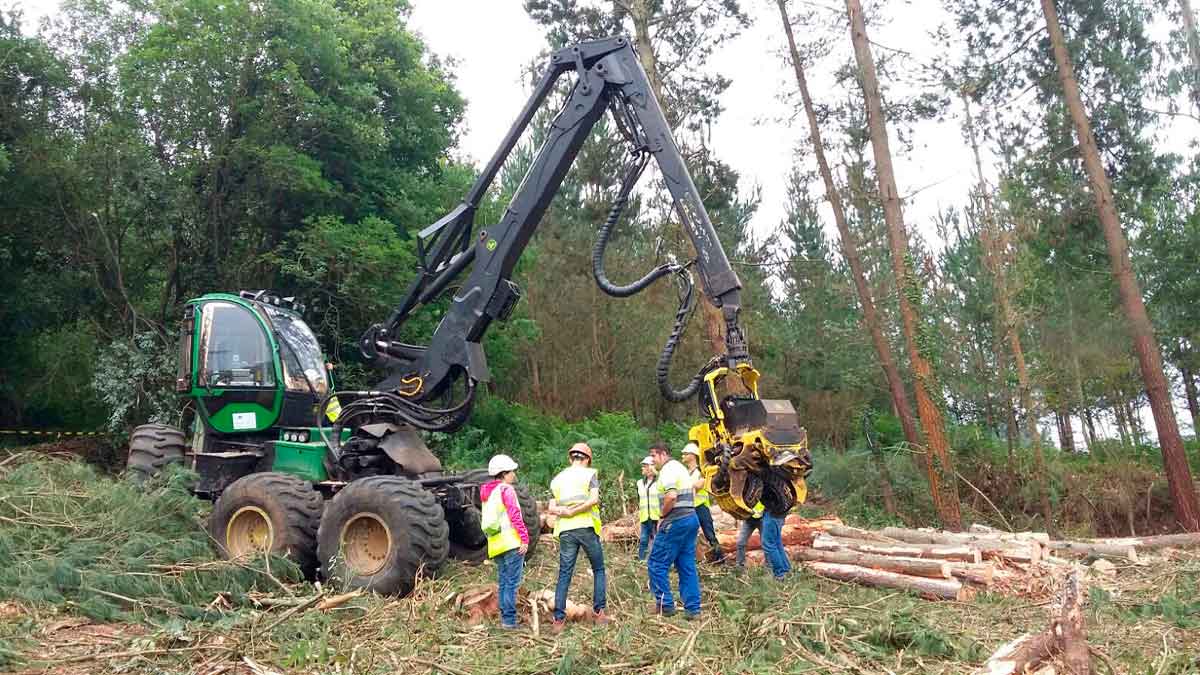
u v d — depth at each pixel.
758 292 24.89
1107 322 20.08
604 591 7.19
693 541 7.37
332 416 10.08
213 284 17.62
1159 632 6.88
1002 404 18.64
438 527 8.07
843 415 23.45
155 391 17.28
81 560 7.50
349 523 8.07
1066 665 5.19
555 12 19.89
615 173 23.34
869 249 20.78
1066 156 17.48
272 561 8.02
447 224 9.30
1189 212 22.50
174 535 8.46
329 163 17.86
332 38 17.08
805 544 10.38
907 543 10.65
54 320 18.30
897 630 6.54
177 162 17.48
